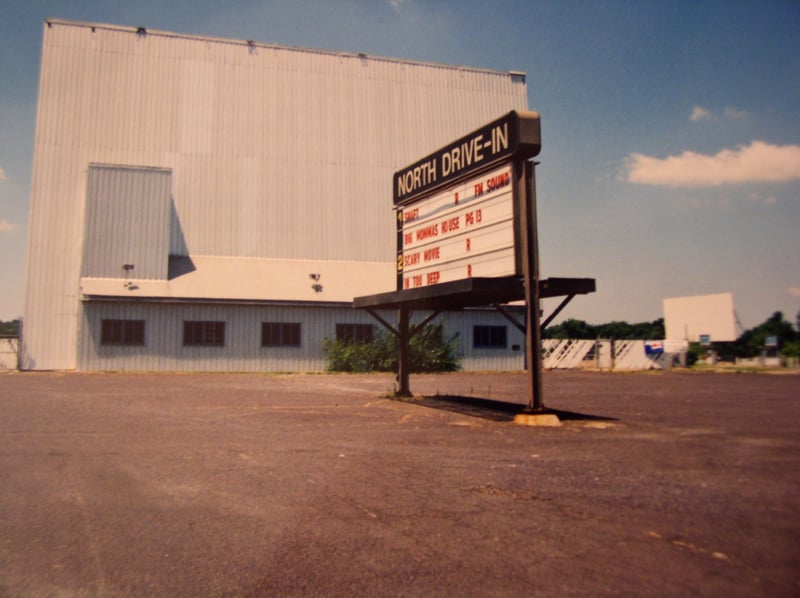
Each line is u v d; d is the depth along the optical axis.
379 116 42.75
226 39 40.44
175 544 4.81
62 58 36.84
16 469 7.47
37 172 35.19
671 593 3.79
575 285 11.77
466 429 10.69
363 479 6.85
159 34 39.12
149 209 32.34
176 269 34.12
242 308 32.34
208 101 39.47
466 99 44.81
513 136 11.70
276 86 41.03
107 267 31.30
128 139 37.44
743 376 29.56
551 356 39.06
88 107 36.91
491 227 12.41
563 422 11.47
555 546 4.62
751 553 4.43
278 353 32.69
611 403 15.30
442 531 5.02
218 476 7.04
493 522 5.23
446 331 35.09
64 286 34.19
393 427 10.96
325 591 3.93
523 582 3.99
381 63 43.38
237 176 39.31
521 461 7.78
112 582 4.12
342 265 38.62
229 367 31.83
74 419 12.04
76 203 35.44
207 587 4.03
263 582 4.09
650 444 8.99
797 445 8.84
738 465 7.42
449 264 13.84
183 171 38.31
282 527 5.18
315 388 20.27
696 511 5.45
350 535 4.96
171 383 22.39
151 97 38.31
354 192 41.44
